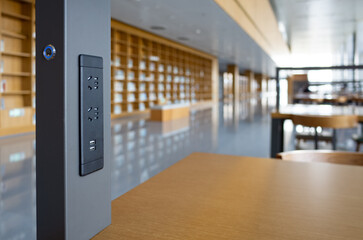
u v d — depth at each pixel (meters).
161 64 13.11
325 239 0.52
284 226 0.56
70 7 0.46
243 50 15.30
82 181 0.50
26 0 6.21
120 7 7.71
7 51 5.97
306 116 2.58
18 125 6.14
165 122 8.94
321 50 20.89
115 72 10.02
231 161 1.07
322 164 1.03
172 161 4.30
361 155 1.30
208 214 0.62
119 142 5.67
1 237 2.03
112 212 0.63
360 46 18.05
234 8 8.61
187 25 9.71
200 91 17.72
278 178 0.87
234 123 9.05
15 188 3.01
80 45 0.48
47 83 0.47
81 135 0.49
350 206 0.66
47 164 0.48
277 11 10.70
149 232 0.55
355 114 2.63
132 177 3.52
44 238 0.50
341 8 10.19
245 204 0.67
